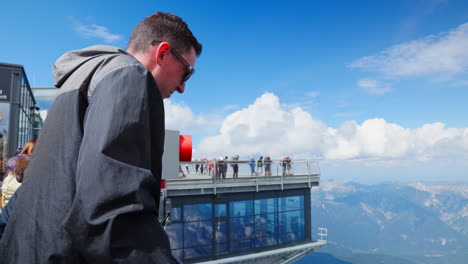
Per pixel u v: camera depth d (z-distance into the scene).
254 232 20.73
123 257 0.47
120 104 0.54
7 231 0.62
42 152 0.63
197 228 18.80
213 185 19.38
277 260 21.08
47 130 0.65
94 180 0.49
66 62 0.71
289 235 22.14
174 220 18.11
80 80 0.64
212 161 20.05
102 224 0.47
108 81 0.58
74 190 0.56
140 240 0.50
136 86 0.58
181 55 0.78
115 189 0.49
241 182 20.59
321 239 23.33
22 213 0.60
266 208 21.58
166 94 0.82
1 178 13.16
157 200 0.60
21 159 2.41
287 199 22.61
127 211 0.49
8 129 13.78
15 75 14.09
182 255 18.02
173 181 18.14
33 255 0.55
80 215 0.49
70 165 0.58
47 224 0.54
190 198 18.84
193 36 0.82
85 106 0.63
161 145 0.65
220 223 19.59
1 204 3.08
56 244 0.52
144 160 0.55
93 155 0.51
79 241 0.49
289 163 23.09
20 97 14.32
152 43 0.76
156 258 0.50
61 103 0.65
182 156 4.70
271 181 21.94
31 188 0.60
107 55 0.68
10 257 0.59
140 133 0.55
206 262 18.38
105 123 0.52
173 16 0.80
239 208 20.52
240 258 19.22
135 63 0.63
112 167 0.50
